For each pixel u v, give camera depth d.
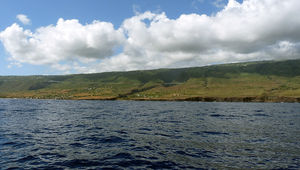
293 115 53.19
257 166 13.57
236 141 21.00
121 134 24.89
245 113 59.50
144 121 38.34
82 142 20.62
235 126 31.77
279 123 35.78
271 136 23.66
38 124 33.12
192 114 55.25
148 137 23.09
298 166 13.60
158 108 87.88
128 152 17.09
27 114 50.56
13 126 30.52
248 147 18.53
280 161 14.62
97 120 39.62
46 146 18.86
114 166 13.70
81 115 50.09
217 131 27.08
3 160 14.71
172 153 16.77
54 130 27.50
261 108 90.06
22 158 15.25
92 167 13.55
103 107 92.75
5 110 63.09
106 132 26.27
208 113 59.00
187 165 13.85
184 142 20.62
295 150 17.53
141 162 14.53
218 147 18.66
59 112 59.22
